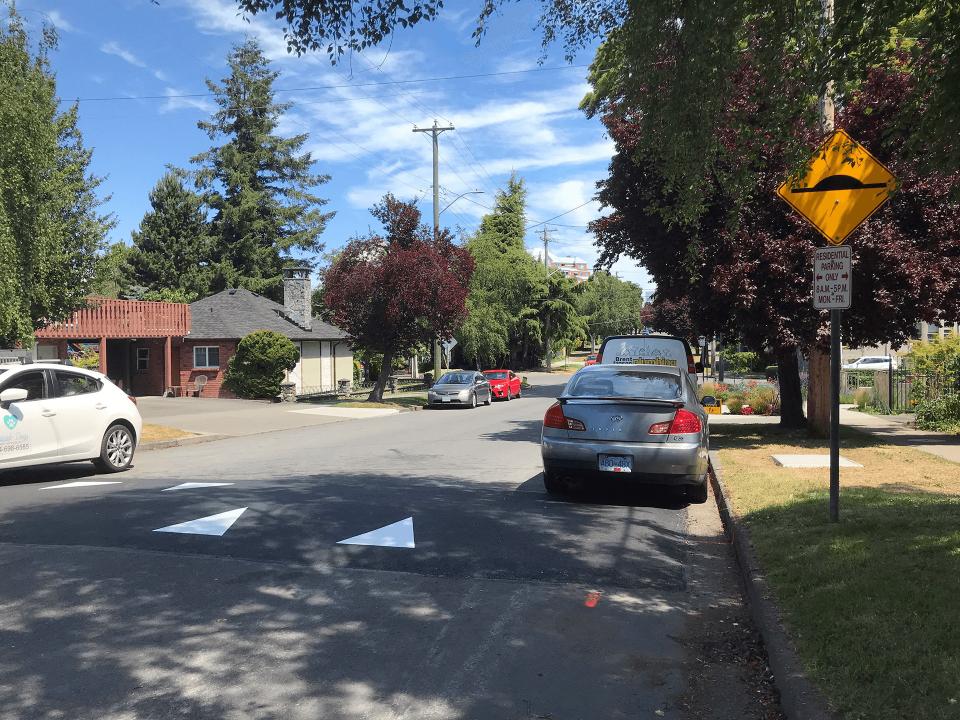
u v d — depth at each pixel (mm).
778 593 5039
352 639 4633
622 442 8633
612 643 4656
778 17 5812
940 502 7367
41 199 14867
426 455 13688
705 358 46531
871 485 8711
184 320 33312
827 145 6660
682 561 6543
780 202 12125
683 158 6293
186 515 7918
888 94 11508
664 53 5883
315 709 3730
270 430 19969
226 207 52625
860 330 13453
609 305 84625
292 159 55406
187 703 3779
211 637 4637
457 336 49625
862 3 5668
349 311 28547
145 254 50938
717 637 4812
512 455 13648
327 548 6672
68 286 17938
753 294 12258
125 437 11805
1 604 5203
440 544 6852
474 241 52938
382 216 29562
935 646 3908
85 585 5617
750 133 6418
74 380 11289
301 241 54906
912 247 12000
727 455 12055
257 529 7332
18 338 15102
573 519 8008
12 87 13086
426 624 4898
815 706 3426
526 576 5957
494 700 3855
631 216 14258
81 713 3664
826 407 14633
